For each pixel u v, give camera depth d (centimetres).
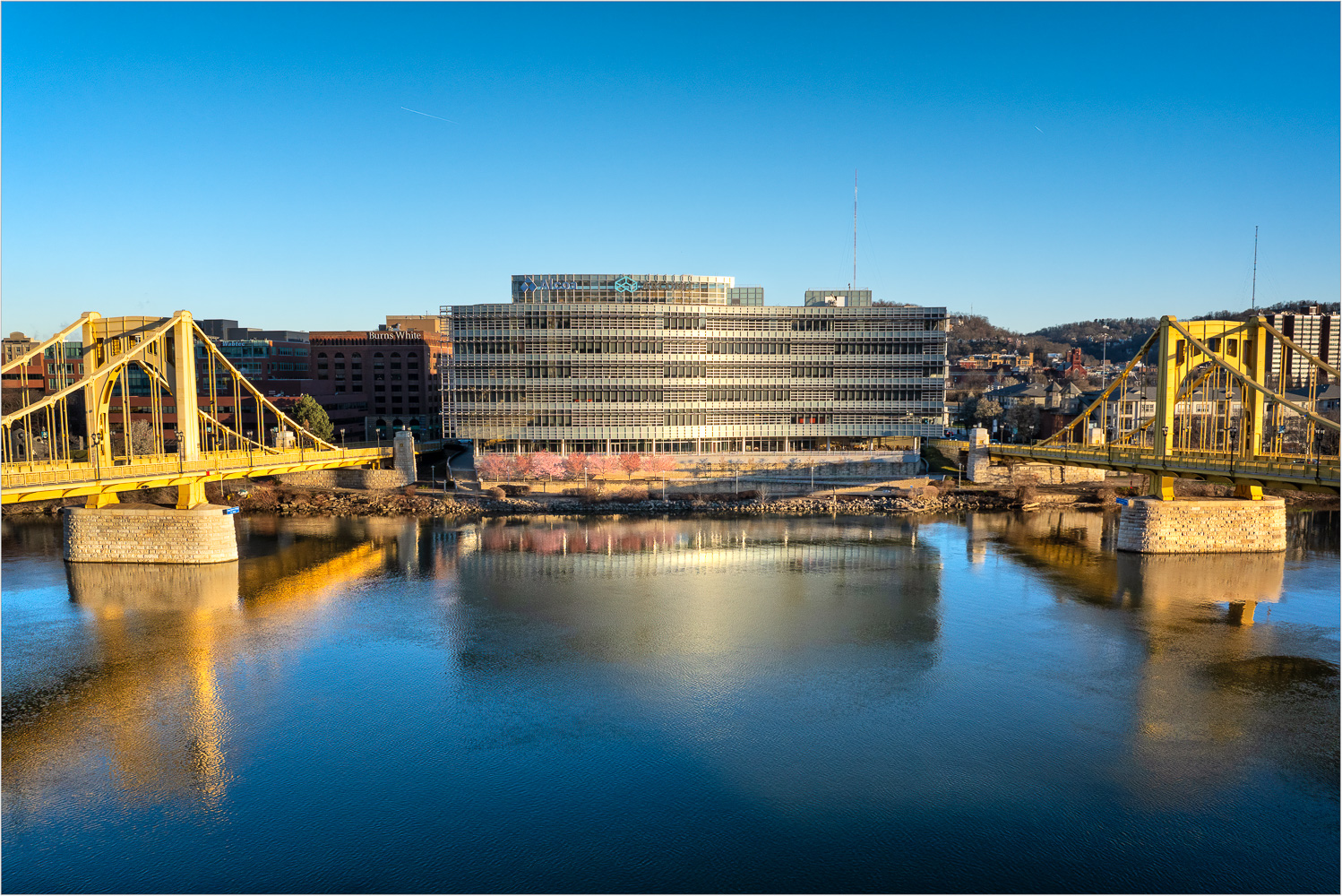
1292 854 4272
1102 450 12044
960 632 7500
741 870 4147
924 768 5094
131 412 17988
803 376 15200
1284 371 10462
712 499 13775
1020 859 4234
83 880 4059
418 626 7594
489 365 14838
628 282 15688
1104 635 7412
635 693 6138
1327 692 6200
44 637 7300
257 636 7331
